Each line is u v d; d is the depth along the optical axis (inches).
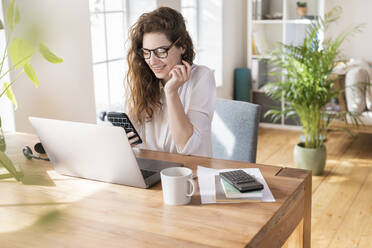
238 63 198.4
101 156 46.0
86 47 98.8
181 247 31.8
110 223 36.8
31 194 44.4
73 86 95.8
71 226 36.3
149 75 66.4
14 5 37.5
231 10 184.2
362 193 115.8
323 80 124.3
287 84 130.3
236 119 76.0
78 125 44.9
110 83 122.2
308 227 50.9
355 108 156.6
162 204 41.1
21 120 82.4
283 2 180.4
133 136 60.6
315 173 129.4
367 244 88.3
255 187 41.1
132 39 64.3
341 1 182.9
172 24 59.9
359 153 152.3
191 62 65.2
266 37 198.4
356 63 166.9
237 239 33.0
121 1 124.2
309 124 128.4
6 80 79.1
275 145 166.4
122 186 46.6
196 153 63.4
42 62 85.7
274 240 38.6
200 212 38.8
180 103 60.0
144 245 32.4
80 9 95.7
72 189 45.9
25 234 34.8
